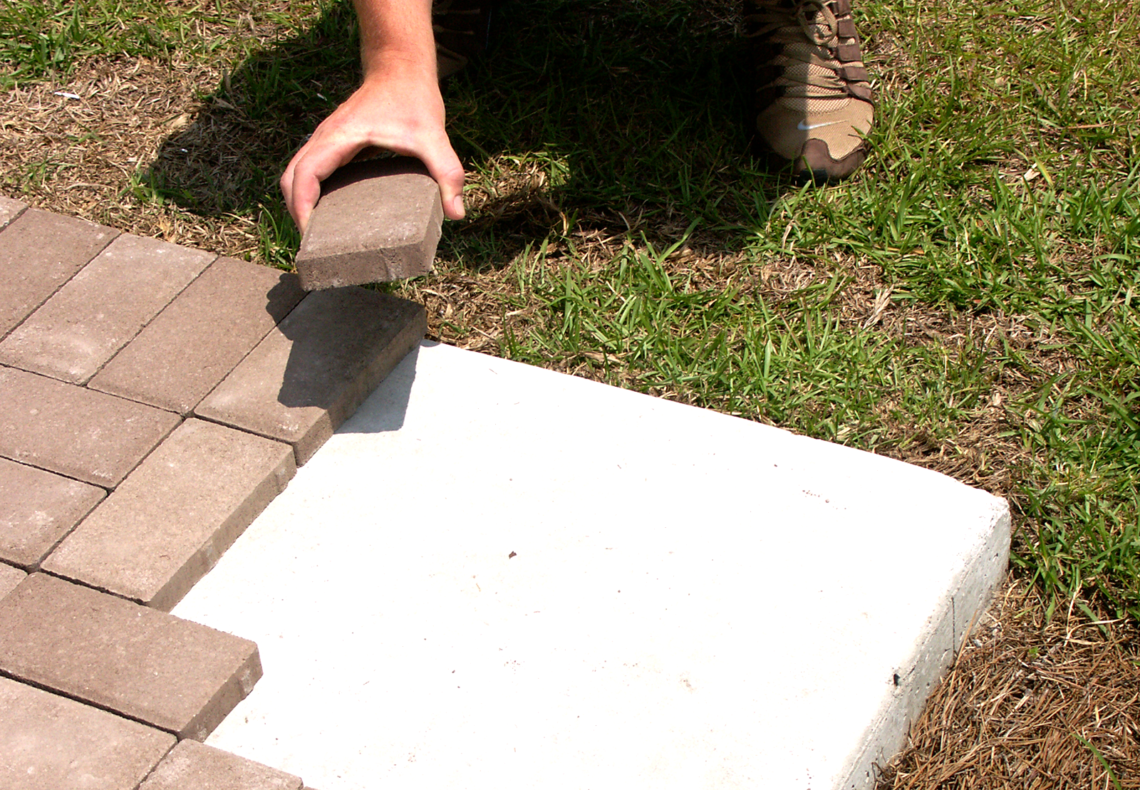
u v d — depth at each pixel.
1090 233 2.17
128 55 2.70
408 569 1.56
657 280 2.09
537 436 1.75
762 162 2.37
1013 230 2.18
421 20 1.83
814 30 2.26
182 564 1.53
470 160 2.40
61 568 1.53
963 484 1.64
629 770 1.33
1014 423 1.86
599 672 1.43
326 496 1.67
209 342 1.86
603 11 2.80
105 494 1.63
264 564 1.58
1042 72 2.54
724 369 1.94
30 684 1.40
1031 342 1.99
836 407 1.89
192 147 2.45
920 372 1.95
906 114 2.43
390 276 1.58
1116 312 2.01
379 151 1.87
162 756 1.32
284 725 1.39
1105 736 1.49
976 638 1.62
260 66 2.66
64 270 2.02
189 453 1.68
